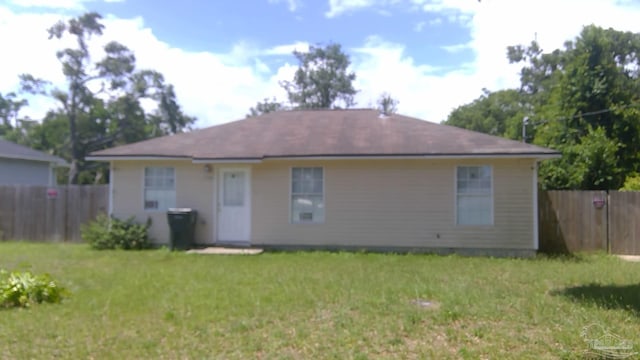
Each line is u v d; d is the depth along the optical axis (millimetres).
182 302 7293
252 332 5871
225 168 13992
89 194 15156
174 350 5289
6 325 6156
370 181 13453
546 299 7348
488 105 39250
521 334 5684
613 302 7102
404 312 6621
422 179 13250
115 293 7934
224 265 10867
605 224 13375
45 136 37031
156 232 14086
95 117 35906
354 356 5023
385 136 14188
